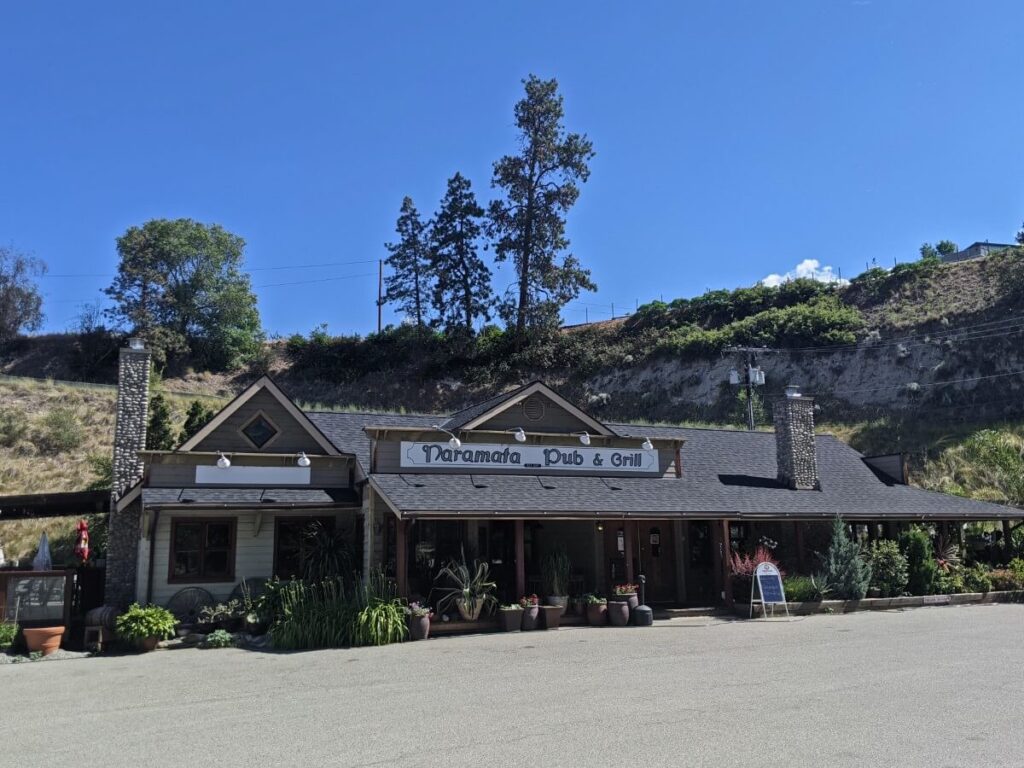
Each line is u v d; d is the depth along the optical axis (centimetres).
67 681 1220
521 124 5969
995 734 746
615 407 5316
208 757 733
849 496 2231
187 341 6212
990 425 3866
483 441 1933
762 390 4962
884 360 4719
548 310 5831
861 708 859
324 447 1989
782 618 1800
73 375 5847
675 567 2098
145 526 1738
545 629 1650
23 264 6519
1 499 1991
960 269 5416
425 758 702
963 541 2430
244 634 1633
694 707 875
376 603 1547
